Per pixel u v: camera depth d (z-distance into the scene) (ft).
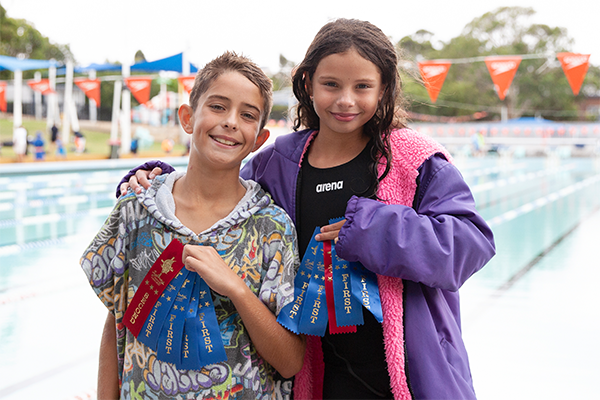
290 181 4.66
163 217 3.96
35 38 94.02
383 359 4.52
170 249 3.92
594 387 8.52
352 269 4.16
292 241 4.19
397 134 4.40
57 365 9.22
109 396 4.35
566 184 42.75
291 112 5.19
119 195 4.57
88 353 9.73
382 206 4.00
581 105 128.47
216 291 3.76
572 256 17.75
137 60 78.43
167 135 73.87
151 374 3.93
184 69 38.70
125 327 4.22
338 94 4.13
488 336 10.71
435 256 3.81
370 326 4.48
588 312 12.09
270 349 3.91
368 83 4.09
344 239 3.92
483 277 15.19
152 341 3.90
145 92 34.53
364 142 4.59
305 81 4.63
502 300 13.02
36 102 74.28
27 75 81.97
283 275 4.07
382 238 3.86
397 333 4.10
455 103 119.96
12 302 12.60
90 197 31.24
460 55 125.49
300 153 4.68
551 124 91.15
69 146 60.75
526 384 8.65
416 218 3.91
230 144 3.97
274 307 4.03
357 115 4.16
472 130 92.99
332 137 4.56
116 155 56.03
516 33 126.11
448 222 3.95
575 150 88.74
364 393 4.66
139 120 75.92
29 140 53.52
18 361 9.37
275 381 4.33
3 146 56.59
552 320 11.60
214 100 3.95
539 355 9.77
